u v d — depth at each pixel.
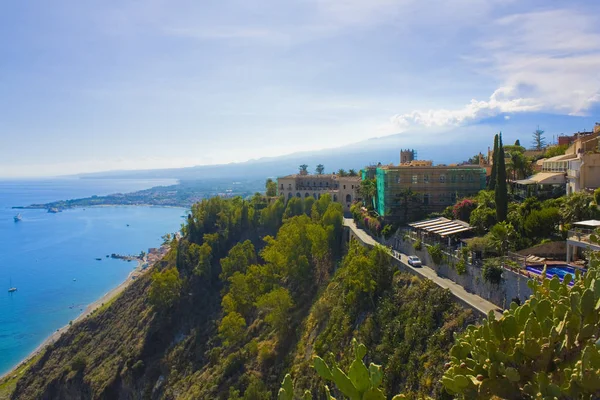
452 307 42.06
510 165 79.50
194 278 103.38
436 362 37.94
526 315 15.57
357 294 56.12
